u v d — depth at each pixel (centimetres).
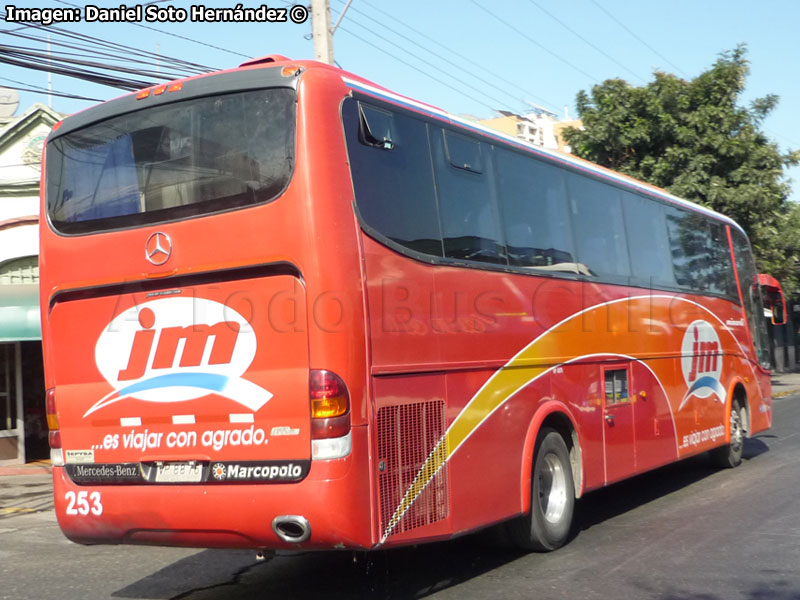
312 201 525
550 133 8531
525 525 711
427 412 584
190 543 560
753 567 647
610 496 1028
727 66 2158
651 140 2208
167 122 588
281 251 529
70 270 616
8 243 1588
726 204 2158
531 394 716
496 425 662
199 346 559
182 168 576
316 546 518
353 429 518
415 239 591
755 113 2206
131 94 615
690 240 1127
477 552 746
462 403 623
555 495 752
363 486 521
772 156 2158
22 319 1435
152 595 655
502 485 664
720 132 2153
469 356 636
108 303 600
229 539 542
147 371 579
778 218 2366
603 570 660
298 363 523
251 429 535
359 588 647
